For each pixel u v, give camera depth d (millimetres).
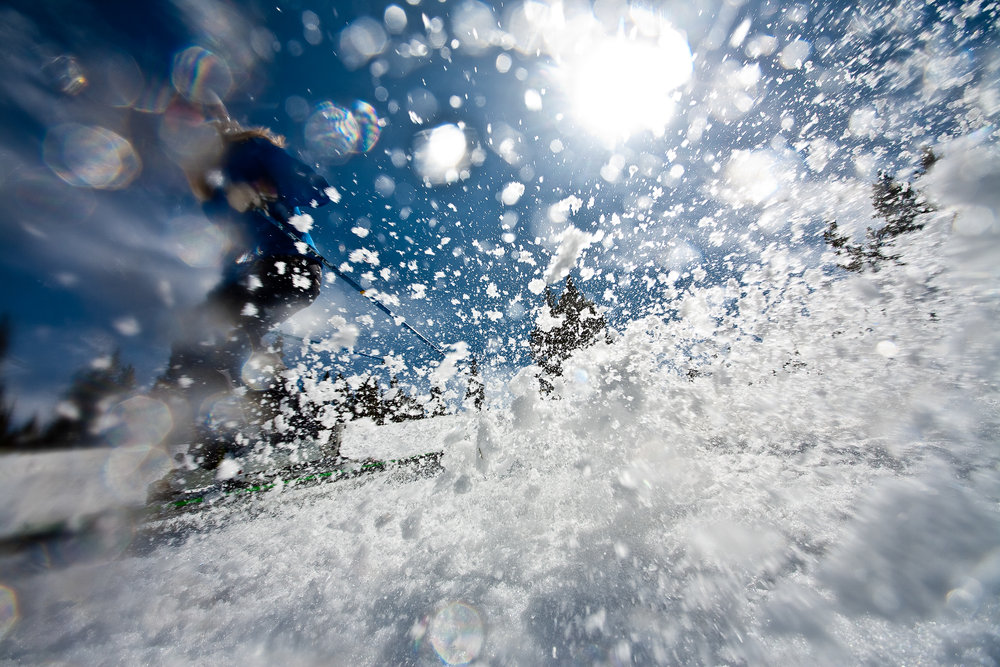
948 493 829
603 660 542
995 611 494
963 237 1841
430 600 788
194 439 2152
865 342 1849
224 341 2354
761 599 618
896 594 562
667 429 1578
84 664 713
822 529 795
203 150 2445
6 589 1048
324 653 661
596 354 1921
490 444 1646
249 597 922
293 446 2359
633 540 917
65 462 1813
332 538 1262
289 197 2451
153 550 1327
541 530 1072
